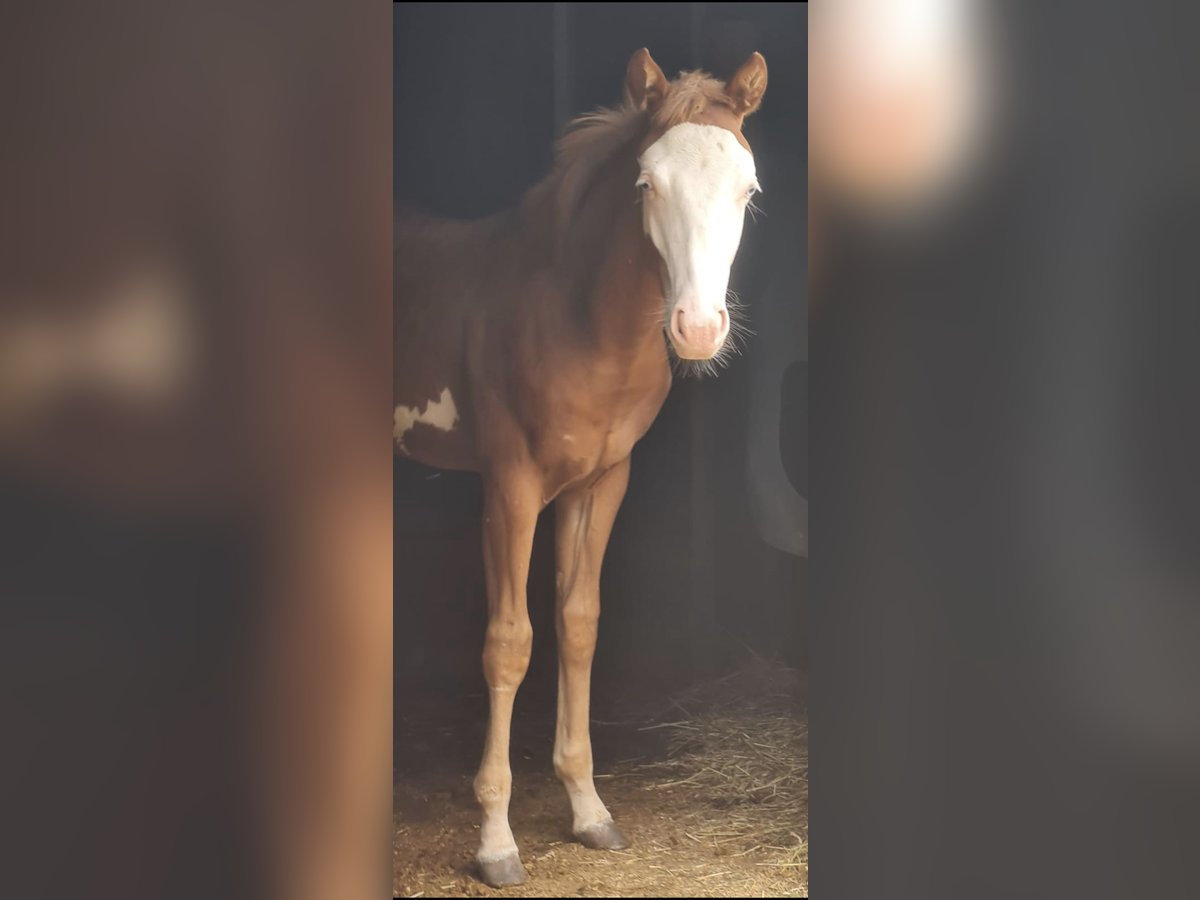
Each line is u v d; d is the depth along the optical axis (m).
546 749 2.98
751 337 3.09
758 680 3.08
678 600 3.09
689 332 2.29
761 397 3.09
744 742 2.99
